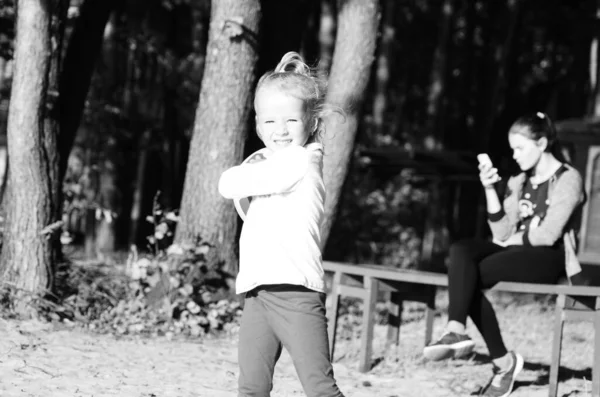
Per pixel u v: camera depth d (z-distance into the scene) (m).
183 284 8.72
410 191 21.86
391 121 25.84
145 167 19.98
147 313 8.51
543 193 6.46
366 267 7.29
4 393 5.23
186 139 20.41
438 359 6.08
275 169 3.89
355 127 9.16
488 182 6.46
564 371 7.58
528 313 11.75
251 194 3.94
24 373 5.83
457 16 23.83
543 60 23.75
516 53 19.00
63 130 9.02
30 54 8.15
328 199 9.19
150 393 5.60
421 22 24.84
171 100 19.44
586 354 8.58
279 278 3.84
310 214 3.94
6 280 8.20
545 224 6.36
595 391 6.26
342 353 7.85
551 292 6.20
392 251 20.17
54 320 8.10
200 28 19.86
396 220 21.02
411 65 25.53
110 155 17.86
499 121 18.86
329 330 7.39
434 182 20.20
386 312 10.64
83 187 15.61
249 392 3.97
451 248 6.30
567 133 15.32
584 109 22.88
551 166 6.51
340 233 18.86
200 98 9.12
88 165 16.95
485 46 22.05
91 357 6.67
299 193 3.94
